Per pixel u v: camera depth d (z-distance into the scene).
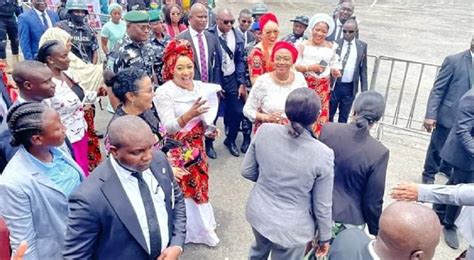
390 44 13.84
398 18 18.84
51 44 3.65
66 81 3.94
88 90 4.42
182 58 3.60
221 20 5.64
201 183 4.06
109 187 2.12
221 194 5.21
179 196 2.59
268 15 5.23
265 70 5.18
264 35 5.20
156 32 5.46
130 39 4.82
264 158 2.88
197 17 5.23
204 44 5.40
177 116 3.63
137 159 2.11
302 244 2.89
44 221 2.43
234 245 4.30
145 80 3.08
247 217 3.06
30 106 2.43
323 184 2.80
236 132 6.12
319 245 3.01
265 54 5.17
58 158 2.61
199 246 4.25
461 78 4.73
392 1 23.95
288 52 4.11
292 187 2.81
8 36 9.45
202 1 7.98
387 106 8.25
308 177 2.76
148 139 2.12
